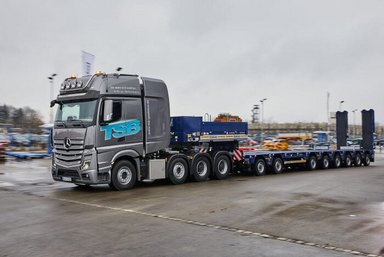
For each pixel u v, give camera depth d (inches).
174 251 256.8
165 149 595.2
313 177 717.9
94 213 380.5
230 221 343.3
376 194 499.8
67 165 530.9
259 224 331.9
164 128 594.9
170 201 447.5
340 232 304.7
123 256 246.4
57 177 551.8
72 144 526.9
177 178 608.4
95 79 526.0
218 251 257.0
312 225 327.6
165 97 598.5
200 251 256.8
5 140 1379.2
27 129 1931.6
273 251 256.7
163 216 365.4
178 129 641.0
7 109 2957.7
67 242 277.7
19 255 249.1
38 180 663.1
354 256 246.4
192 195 491.5
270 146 947.3
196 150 660.7
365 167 1007.0
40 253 253.0
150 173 577.0
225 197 473.1
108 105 528.1
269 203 429.7
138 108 561.9
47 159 1122.0
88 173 513.3
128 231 308.7
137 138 560.1
